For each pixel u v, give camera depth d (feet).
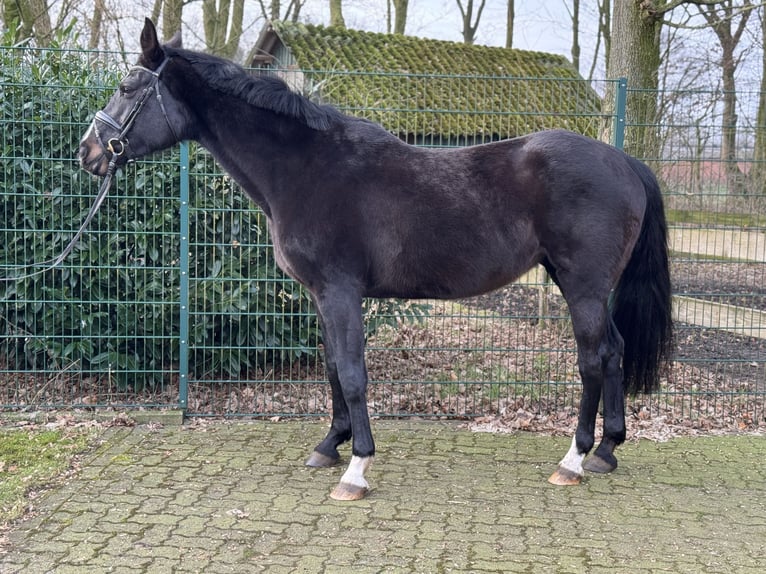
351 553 10.57
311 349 18.62
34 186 17.56
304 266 12.89
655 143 18.40
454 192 12.85
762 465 14.46
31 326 18.08
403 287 13.24
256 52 52.29
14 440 15.21
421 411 17.56
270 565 10.19
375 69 47.21
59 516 11.66
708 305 26.86
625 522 11.75
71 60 18.40
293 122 13.00
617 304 14.12
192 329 18.42
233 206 18.17
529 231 12.98
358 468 12.71
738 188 18.42
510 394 18.61
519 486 13.25
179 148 16.84
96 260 17.83
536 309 26.45
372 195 12.76
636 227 13.25
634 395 14.26
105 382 19.04
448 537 11.12
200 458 14.40
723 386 19.58
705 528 11.55
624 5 23.16
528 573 10.04
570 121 22.04
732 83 49.32
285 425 16.65
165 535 11.05
